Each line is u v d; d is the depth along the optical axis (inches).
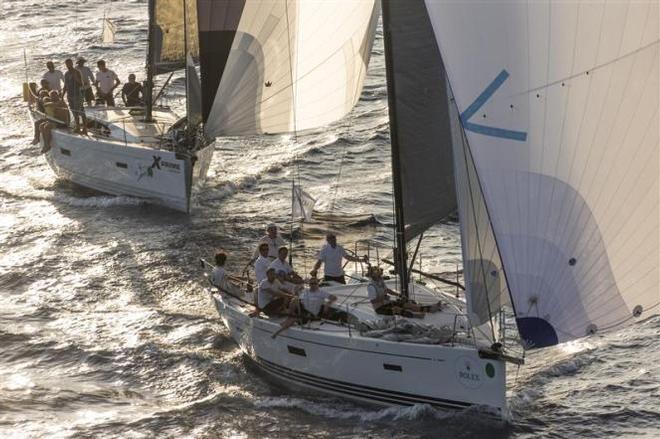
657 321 3063.5
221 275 2960.1
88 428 2524.6
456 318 2561.5
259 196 4402.1
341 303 2706.7
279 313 2748.5
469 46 2089.1
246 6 3132.4
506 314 3065.9
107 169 4399.6
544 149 2080.5
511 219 2117.4
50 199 4407.0
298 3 3070.9
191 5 4466.0
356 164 4790.8
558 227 2102.6
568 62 2044.8
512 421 2513.5
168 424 2554.1
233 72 3240.7
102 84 4788.4
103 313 3253.0
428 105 2497.5
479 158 2114.9
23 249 3811.5
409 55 2458.2
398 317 2608.3
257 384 2778.1
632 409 2578.7
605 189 2074.3
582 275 2110.0
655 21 2007.9
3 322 3164.4
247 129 3287.4
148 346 2989.7
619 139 2054.6
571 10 2028.8
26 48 7268.7
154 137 4384.8
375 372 2564.0
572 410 2578.7
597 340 2970.0
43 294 3405.5
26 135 5300.2
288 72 3157.0
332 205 4126.5
